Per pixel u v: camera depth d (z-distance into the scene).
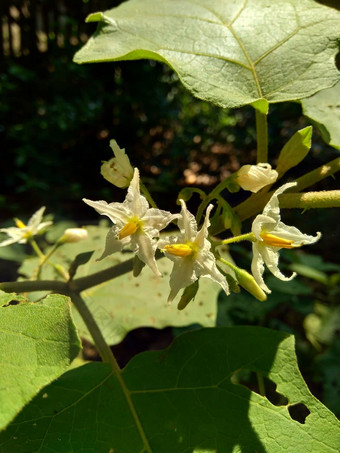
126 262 0.11
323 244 0.43
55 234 0.24
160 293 0.16
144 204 0.09
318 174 0.10
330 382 0.23
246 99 0.09
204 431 0.09
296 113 0.51
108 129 0.58
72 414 0.09
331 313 0.25
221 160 0.61
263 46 0.10
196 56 0.10
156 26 0.10
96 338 0.11
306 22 0.10
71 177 0.55
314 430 0.09
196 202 0.54
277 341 0.10
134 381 0.10
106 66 0.59
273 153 0.53
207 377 0.10
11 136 0.52
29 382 0.07
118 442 0.09
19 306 0.08
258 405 0.10
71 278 0.11
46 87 0.58
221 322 0.22
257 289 0.10
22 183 0.52
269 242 0.09
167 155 0.61
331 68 0.09
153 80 0.60
